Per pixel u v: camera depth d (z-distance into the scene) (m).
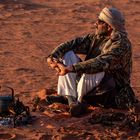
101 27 10.81
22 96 12.10
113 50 10.46
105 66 10.38
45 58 16.89
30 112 10.77
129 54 10.77
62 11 27.84
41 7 28.80
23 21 24.44
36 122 10.22
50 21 24.78
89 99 10.95
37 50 18.17
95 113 10.55
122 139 9.41
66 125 10.06
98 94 10.78
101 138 9.38
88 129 9.84
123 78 10.88
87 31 22.56
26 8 28.25
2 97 10.35
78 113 10.49
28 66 15.62
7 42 19.39
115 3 31.25
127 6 30.52
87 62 10.35
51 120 10.31
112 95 10.82
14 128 9.93
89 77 10.64
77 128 9.87
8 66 15.55
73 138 9.42
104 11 10.73
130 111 10.61
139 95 12.47
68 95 10.84
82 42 11.20
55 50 11.12
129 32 22.42
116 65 10.58
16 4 28.69
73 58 10.86
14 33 21.38
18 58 16.72
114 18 10.65
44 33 21.67
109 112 10.57
